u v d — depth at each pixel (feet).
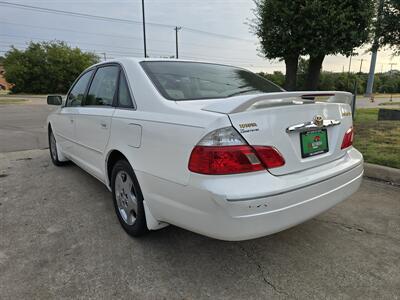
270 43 26.84
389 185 12.92
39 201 11.56
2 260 7.76
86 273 7.25
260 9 27.04
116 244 8.52
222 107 6.22
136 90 8.46
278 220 6.16
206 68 10.09
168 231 9.20
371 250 8.21
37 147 21.53
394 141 18.58
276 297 6.47
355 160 8.38
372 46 27.09
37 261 7.72
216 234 6.01
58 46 165.78
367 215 10.25
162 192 7.04
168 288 6.75
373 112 42.60
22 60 157.99
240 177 5.94
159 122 7.09
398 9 25.16
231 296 6.50
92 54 181.68
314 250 8.23
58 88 163.94
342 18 23.15
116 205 9.46
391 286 6.79
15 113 50.67
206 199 5.93
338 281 6.97
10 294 6.53
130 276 7.14
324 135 7.60
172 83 8.42
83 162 11.98
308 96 7.06
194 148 6.11
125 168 8.54
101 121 9.66
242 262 7.70
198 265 7.57
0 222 9.85
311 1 23.57
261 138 6.15
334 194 7.41
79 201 11.55
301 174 6.78
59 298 6.44
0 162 17.22
